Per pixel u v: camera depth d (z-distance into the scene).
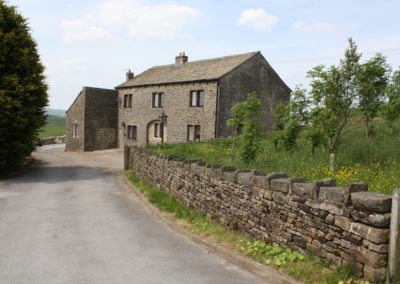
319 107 9.69
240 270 5.38
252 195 6.53
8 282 5.01
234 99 23.72
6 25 17.12
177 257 6.06
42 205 10.94
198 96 24.36
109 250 6.49
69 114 34.47
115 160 25.50
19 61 17.02
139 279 5.11
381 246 3.91
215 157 14.57
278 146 14.60
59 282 5.02
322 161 9.86
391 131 11.81
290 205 5.47
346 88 9.25
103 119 32.97
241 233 6.89
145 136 29.31
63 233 7.72
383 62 10.17
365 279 4.08
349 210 4.34
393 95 10.89
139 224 8.54
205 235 7.11
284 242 5.60
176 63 30.34
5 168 18.03
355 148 10.16
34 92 17.48
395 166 8.11
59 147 39.94
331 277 4.35
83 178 17.22
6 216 9.42
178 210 9.27
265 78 25.66
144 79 30.53
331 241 4.64
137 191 13.09
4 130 16.47
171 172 11.18
